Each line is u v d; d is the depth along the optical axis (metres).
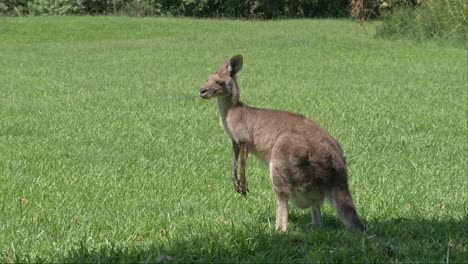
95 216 9.43
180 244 7.90
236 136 9.26
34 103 20.64
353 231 8.16
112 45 41.41
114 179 11.70
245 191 9.45
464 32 39.25
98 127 16.89
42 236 8.52
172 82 26.14
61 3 62.03
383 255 7.78
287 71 29.34
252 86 24.86
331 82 25.94
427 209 10.05
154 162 13.21
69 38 46.19
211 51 37.66
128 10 63.56
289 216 9.70
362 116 18.73
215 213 9.70
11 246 8.05
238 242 8.03
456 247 7.98
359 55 35.12
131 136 15.88
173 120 18.03
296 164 8.15
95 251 7.82
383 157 14.11
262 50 37.78
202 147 14.73
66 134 15.97
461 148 15.24
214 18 62.91
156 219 9.26
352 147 14.91
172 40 43.88
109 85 25.19
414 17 41.88
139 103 20.86
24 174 12.00
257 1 64.81
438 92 23.47
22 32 47.25
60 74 28.36
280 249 7.75
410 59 33.38
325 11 66.69
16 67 30.70
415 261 7.61
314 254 7.43
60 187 11.10
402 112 19.56
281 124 8.78
